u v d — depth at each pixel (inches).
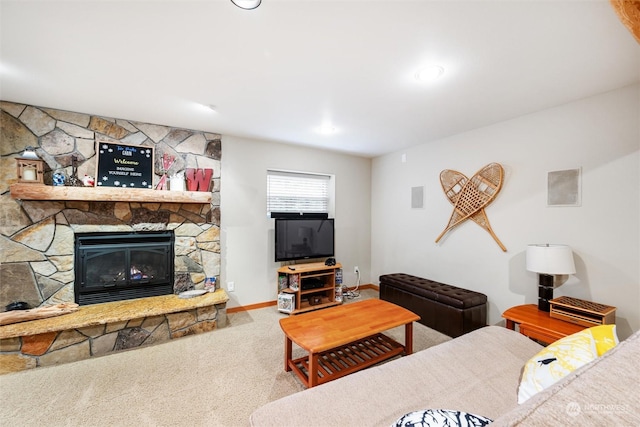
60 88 83.9
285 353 85.0
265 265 145.3
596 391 22.3
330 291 152.5
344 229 174.2
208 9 51.0
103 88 83.8
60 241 101.3
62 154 101.8
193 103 95.3
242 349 98.2
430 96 89.0
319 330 78.9
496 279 113.6
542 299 90.8
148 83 80.7
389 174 170.7
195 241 125.3
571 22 54.0
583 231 89.4
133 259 114.2
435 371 53.1
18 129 95.5
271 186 155.1
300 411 42.6
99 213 107.3
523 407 22.3
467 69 72.6
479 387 48.6
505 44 61.6
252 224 141.3
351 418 41.2
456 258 129.9
